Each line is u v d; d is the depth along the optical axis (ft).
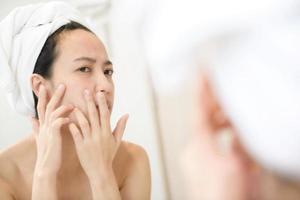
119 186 2.65
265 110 0.48
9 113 4.13
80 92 2.18
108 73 2.37
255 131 0.49
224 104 0.52
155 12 0.52
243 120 0.50
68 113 2.19
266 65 0.48
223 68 0.51
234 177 0.57
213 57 0.51
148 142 3.36
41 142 2.21
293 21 0.48
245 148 0.54
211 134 0.57
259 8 0.48
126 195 2.61
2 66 2.32
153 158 3.31
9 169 2.57
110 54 3.12
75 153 2.42
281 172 0.50
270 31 0.49
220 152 0.58
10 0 4.13
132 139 3.54
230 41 0.50
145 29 0.54
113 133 2.31
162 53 0.52
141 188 2.65
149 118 3.36
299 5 0.48
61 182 2.49
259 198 0.55
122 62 3.25
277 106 0.48
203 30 0.49
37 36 2.25
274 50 0.48
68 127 2.27
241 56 0.50
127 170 2.72
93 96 2.20
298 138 0.47
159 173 3.24
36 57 2.27
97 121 2.18
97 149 2.15
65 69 2.20
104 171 2.15
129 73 3.26
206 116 0.56
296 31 0.48
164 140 3.06
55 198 2.15
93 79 2.22
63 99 2.20
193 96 0.56
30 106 2.42
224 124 0.55
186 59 0.52
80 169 2.51
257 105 0.49
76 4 3.46
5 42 2.31
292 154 0.48
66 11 2.45
